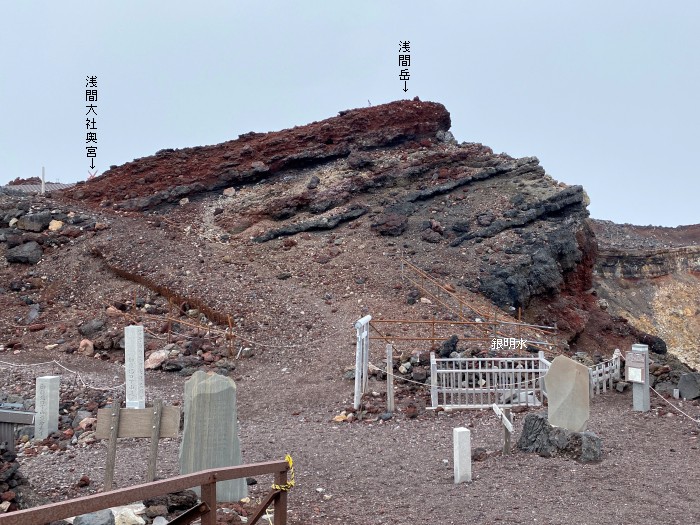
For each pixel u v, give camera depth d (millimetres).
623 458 9023
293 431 11586
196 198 28250
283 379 15047
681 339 45312
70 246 23062
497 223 25312
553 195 26547
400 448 10242
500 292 22047
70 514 3645
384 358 15375
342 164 29375
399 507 7398
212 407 7363
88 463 9477
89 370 15625
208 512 4660
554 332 22250
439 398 13336
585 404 9211
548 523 6750
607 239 60312
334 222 25594
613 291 46281
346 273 21734
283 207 26359
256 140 31734
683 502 7281
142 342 11148
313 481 8562
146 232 24203
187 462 7273
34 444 10773
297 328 17953
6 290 20750
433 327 16688
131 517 6270
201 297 19547
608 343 25641
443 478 8500
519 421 11672
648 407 11922
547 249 24641
